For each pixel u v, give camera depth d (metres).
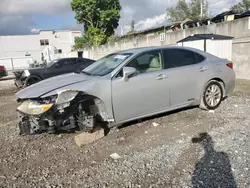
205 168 2.84
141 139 3.84
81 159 3.29
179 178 2.68
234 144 3.42
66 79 4.06
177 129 4.17
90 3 39.12
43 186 2.70
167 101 4.39
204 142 3.57
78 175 2.88
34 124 3.50
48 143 3.90
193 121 4.51
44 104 3.41
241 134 3.76
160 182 2.63
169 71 4.37
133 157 3.26
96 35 39.88
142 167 2.98
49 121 3.46
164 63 4.40
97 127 3.96
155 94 4.20
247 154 3.11
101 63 4.55
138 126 4.40
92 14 40.09
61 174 2.93
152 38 15.66
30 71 10.17
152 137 3.89
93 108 3.80
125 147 3.59
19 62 22.98
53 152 3.56
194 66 4.71
